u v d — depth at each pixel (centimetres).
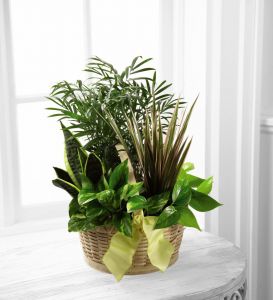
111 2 160
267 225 152
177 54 151
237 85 139
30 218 148
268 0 145
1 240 125
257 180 145
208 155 143
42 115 166
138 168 109
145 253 101
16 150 143
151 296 93
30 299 93
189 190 100
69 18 156
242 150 142
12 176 142
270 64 150
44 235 129
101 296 94
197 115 143
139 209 99
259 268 156
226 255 112
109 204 98
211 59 138
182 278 101
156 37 155
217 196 143
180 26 150
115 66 161
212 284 98
